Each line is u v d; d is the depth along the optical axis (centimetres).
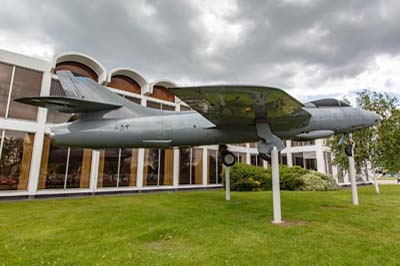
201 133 791
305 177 1540
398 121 1213
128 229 517
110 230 509
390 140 1201
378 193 1240
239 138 806
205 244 422
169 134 788
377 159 1255
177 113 838
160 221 592
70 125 809
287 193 1243
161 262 342
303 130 820
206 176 1675
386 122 1234
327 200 959
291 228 527
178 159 1550
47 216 647
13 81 1036
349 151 911
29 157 1053
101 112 802
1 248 394
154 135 789
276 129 792
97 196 1148
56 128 815
